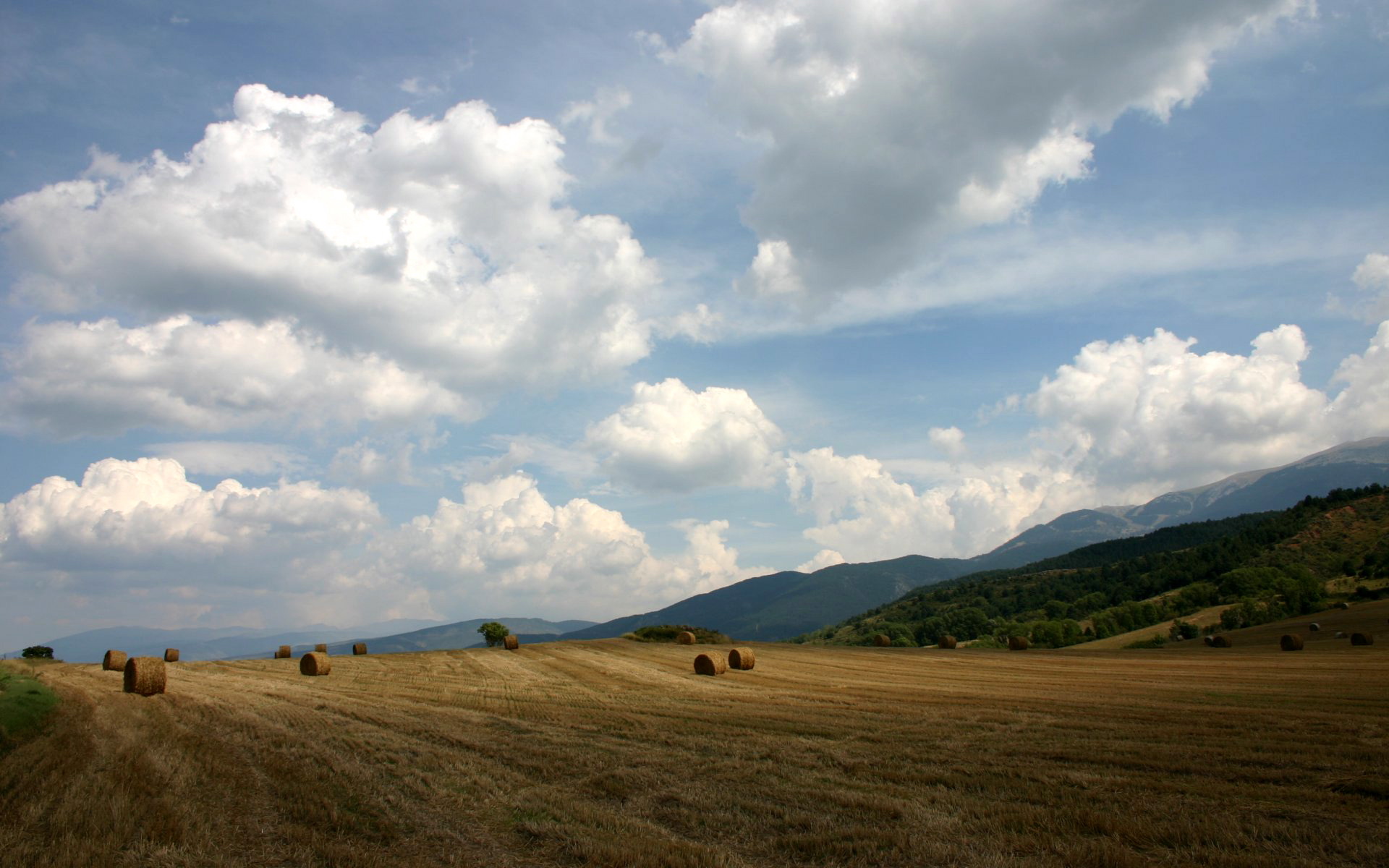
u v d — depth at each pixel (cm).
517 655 4925
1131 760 1462
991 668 4006
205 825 992
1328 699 2342
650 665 4138
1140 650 5716
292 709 2161
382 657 4684
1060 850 932
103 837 933
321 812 1077
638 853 917
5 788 1137
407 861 894
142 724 1797
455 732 1803
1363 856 909
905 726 1936
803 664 4350
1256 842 967
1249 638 6562
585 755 1535
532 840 990
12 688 1911
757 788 1270
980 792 1244
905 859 923
